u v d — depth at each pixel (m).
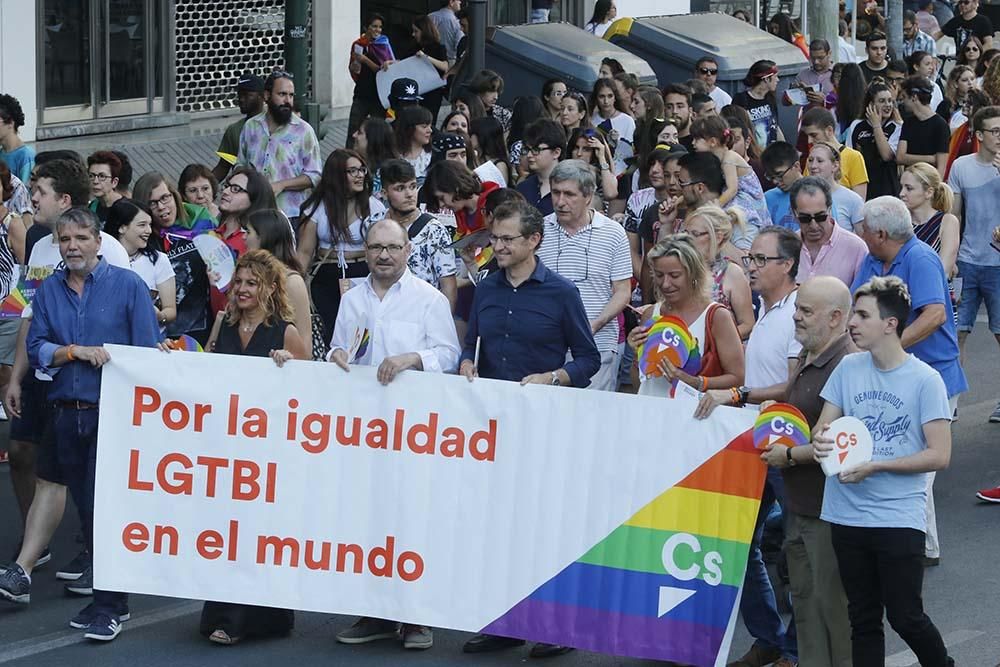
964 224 14.46
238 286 9.52
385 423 9.19
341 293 12.73
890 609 7.91
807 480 8.28
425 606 9.19
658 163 12.71
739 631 9.89
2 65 22.53
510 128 16.98
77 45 24.08
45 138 23.38
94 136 24.06
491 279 9.59
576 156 14.87
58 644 9.49
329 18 26.91
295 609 9.62
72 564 10.55
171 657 9.31
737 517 8.65
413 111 14.65
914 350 10.83
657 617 8.83
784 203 13.32
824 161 12.83
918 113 18.19
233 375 9.32
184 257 11.61
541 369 9.45
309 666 9.17
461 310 11.88
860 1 34.50
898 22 32.06
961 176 14.31
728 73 23.09
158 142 23.80
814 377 8.37
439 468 9.12
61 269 9.87
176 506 9.43
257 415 9.32
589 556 8.92
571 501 8.94
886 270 10.54
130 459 9.45
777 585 10.31
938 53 34.00
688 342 8.95
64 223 9.63
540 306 9.40
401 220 11.78
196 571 9.43
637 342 9.30
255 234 10.10
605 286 11.05
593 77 21.55
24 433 10.66
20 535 11.45
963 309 14.53
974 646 9.46
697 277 9.12
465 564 9.12
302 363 9.25
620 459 8.84
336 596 9.32
